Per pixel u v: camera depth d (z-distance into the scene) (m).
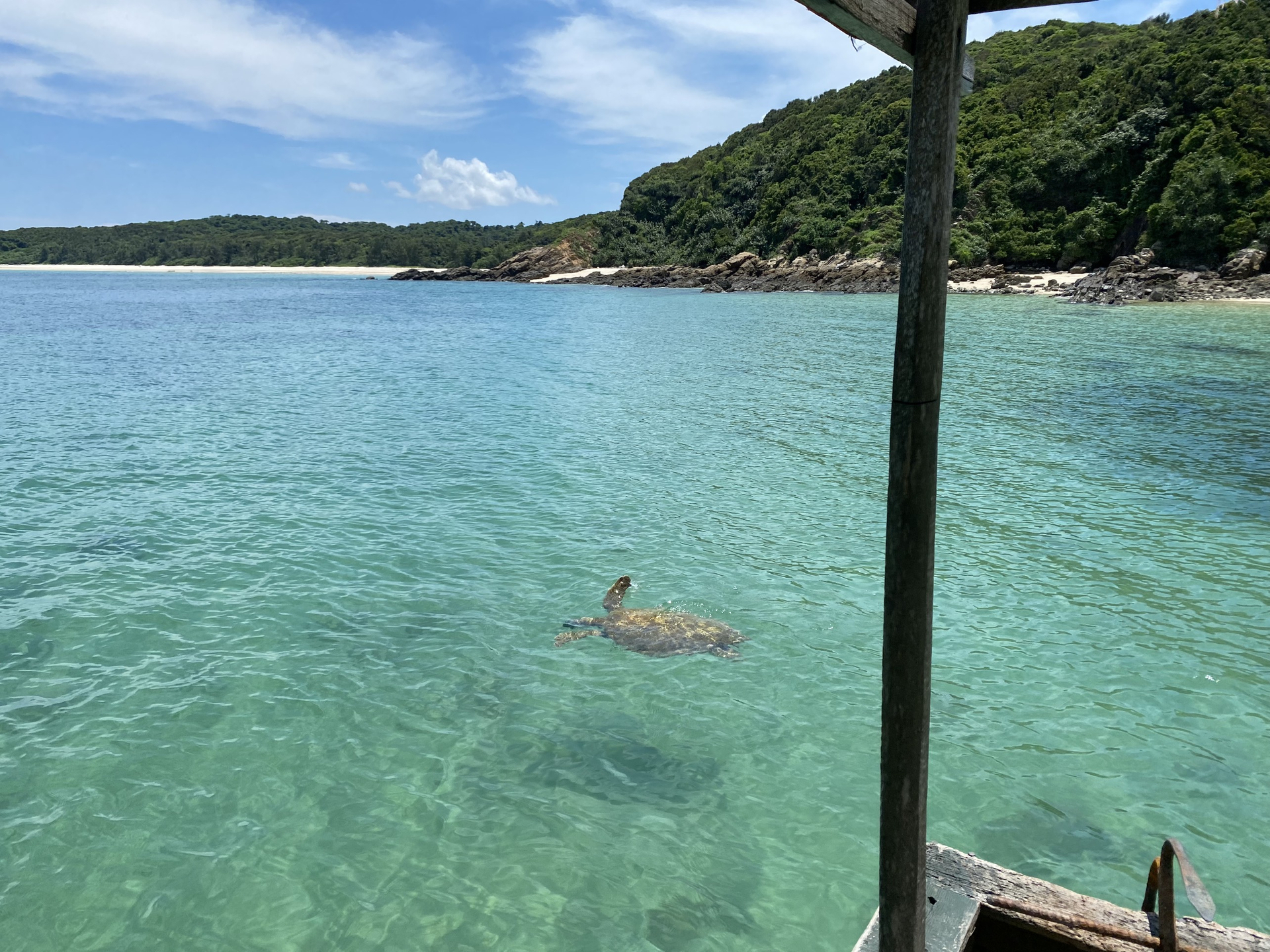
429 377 26.62
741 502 13.55
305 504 13.10
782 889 5.44
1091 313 47.06
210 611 9.31
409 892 5.32
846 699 7.75
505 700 7.62
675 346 35.75
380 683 7.87
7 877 5.36
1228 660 8.42
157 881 5.37
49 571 10.29
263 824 5.92
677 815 6.12
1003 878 4.42
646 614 9.20
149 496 13.36
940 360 2.90
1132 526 12.50
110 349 33.34
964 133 79.81
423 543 11.47
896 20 2.66
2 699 7.43
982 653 8.55
